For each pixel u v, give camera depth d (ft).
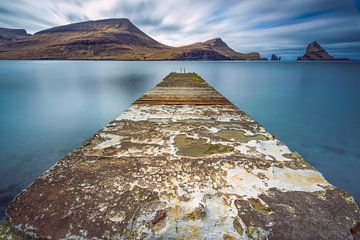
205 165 5.69
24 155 26.14
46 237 3.52
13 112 46.96
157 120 9.95
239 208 4.09
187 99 15.70
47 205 4.12
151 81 102.01
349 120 46.16
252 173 5.32
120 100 62.23
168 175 5.20
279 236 3.51
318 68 250.57
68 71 156.66
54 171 5.31
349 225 3.73
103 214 3.92
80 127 38.42
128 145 6.95
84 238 3.49
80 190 4.57
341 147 33.12
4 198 17.90
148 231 3.61
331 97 68.18
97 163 5.74
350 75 146.61
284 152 6.49
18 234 3.62
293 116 49.08
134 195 4.44
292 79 119.44
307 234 3.55
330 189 4.67
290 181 4.98
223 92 76.18
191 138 7.61
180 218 3.86
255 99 65.57
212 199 4.35
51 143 30.27
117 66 236.22
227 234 3.56
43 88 77.30
